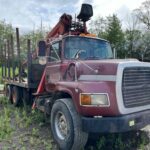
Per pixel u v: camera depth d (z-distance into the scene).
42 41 6.00
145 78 4.94
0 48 10.04
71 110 4.78
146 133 5.94
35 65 7.39
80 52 6.05
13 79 8.91
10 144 5.28
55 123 5.30
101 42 6.52
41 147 5.14
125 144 5.26
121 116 4.50
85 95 4.50
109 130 4.43
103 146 5.18
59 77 5.80
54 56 6.20
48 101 6.02
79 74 4.96
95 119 4.44
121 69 4.52
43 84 6.71
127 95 4.58
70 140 4.74
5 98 9.94
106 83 4.57
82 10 7.36
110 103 4.45
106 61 4.86
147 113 4.85
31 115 7.29
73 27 7.53
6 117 6.97
